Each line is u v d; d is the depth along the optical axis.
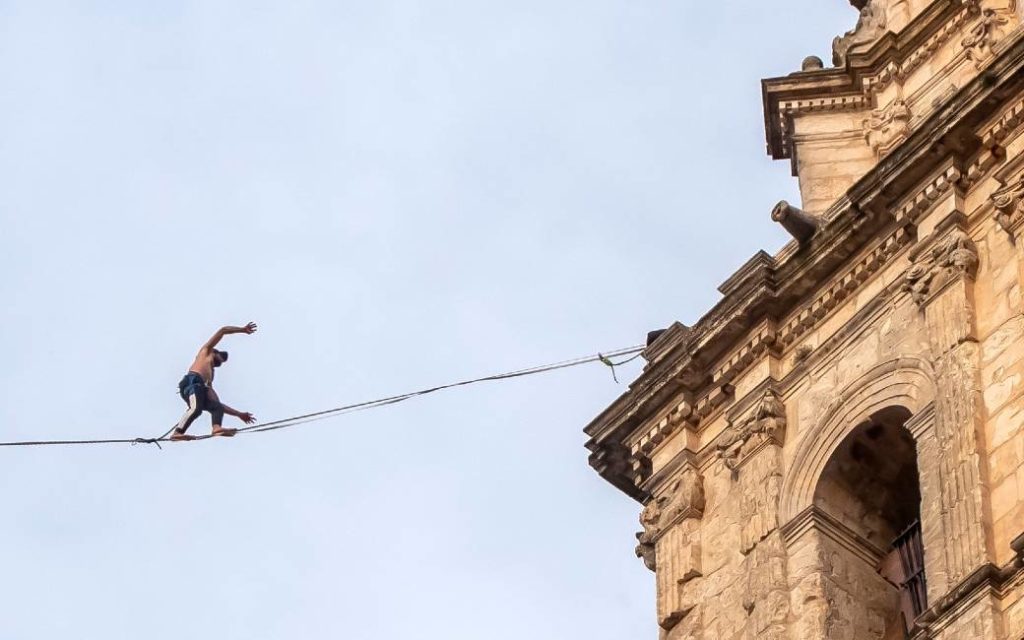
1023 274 54.09
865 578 55.16
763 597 54.72
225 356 59.50
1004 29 60.62
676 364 59.66
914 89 62.03
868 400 56.00
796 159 62.72
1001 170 55.75
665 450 59.66
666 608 56.84
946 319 54.78
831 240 58.06
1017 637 49.19
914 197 56.97
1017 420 52.25
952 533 51.53
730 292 59.12
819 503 55.78
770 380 58.09
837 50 64.25
